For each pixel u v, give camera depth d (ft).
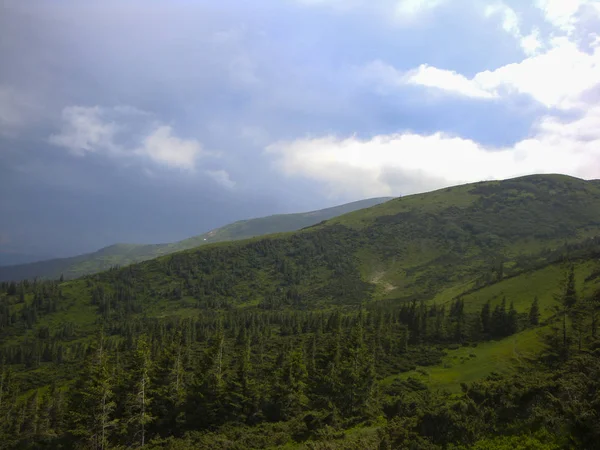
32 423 249.14
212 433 184.75
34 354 555.28
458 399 130.00
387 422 156.97
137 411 196.85
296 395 201.98
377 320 382.22
